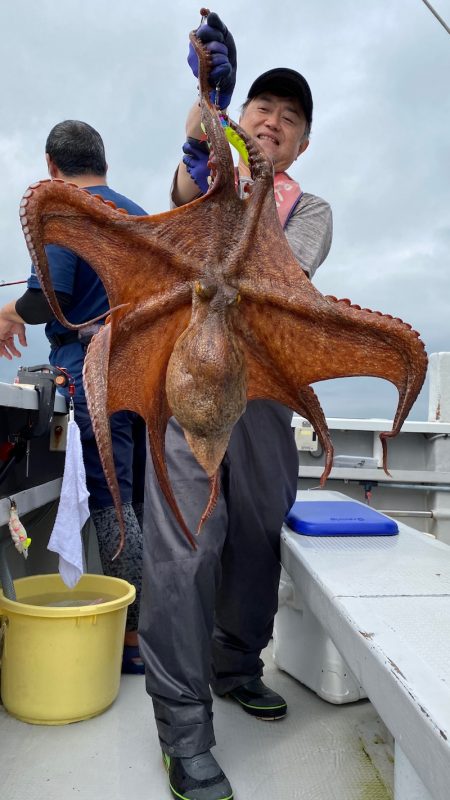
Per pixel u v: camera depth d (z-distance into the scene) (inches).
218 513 88.7
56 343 128.5
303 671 115.8
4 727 98.9
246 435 97.0
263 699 103.7
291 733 99.0
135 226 53.7
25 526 138.6
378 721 103.1
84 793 82.8
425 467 203.9
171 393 58.9
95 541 162.7
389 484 185.8
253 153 57.0
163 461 64.2
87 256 54.4
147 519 90.2
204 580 85.8
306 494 140.3
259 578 102.8
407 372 60.0
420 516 190.4
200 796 79.1
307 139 109.8
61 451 141.3
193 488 88.0
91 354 52.1
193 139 77.0
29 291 117.2
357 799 82.6
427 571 81.3
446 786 40.9
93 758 90.7
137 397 60.9
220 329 57.1
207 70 53.9
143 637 88.2
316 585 78.7
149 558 88.3
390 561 86.2
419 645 56.1
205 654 85.7
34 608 97.7
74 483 111.4
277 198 99.9
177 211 55.3
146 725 100.6
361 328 58.5
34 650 98.7
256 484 98.7
